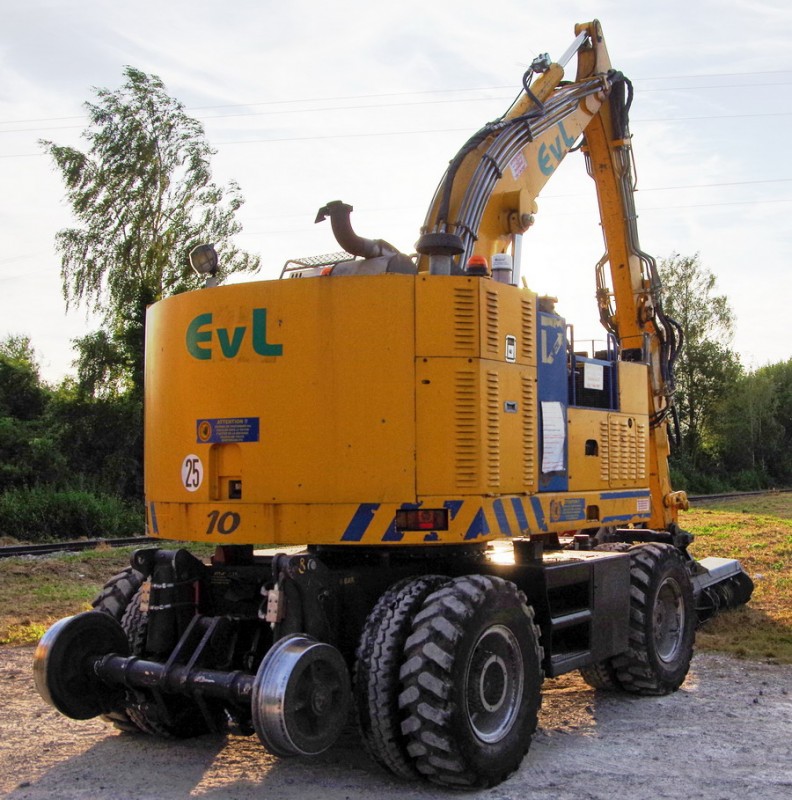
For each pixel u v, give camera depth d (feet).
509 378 19.44
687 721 21.52
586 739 20.12
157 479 20.22
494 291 19.04
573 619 20.44
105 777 17.47
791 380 208.54
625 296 33.06
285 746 15.53
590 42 32.81
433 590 17.95
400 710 16.79
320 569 17.88
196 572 19.62
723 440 179.73
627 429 25.55
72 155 109.40
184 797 16.42
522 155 27.37
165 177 113.39
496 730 17.62
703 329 180.86
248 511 18.37
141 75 112.98
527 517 19.77
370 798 16.47
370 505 17.83
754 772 17.71
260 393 18.44
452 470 17.94
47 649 18.34
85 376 94.48
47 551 54.95
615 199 33.14
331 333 18.19
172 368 19.88
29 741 19.74
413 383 18.03
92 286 109.09
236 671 17.07
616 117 33.17
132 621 20.25
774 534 61.00
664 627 24.98
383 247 20.85
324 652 16.26
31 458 84.12
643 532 30.94
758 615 34.55
